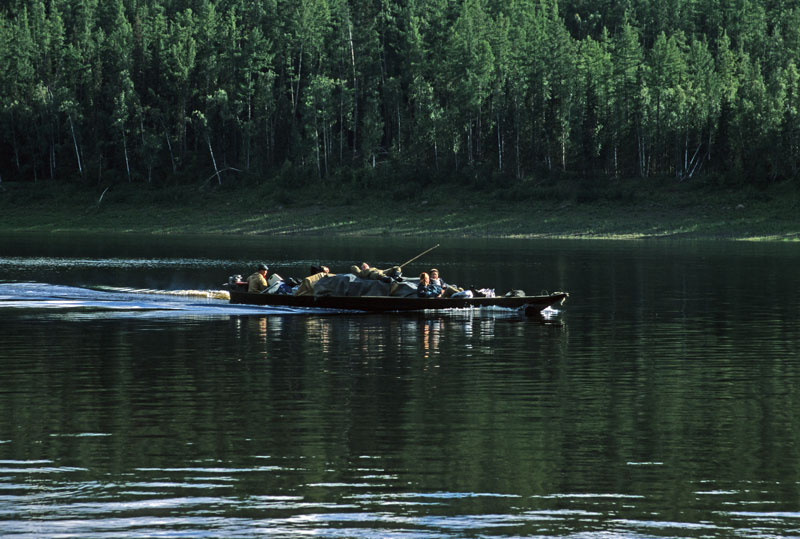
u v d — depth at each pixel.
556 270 140.12
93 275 131.00
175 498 31.59
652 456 36.81
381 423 41.84
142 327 76.06
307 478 33.75
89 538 28.12
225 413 43.62
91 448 37.50
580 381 52.09
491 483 33.28
